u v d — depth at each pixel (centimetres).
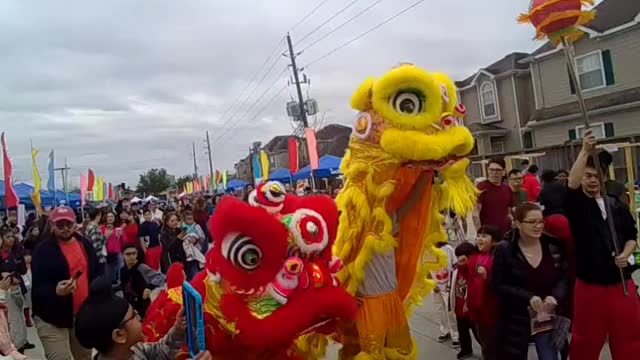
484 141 2609
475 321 446
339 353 369
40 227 970
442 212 394
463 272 498
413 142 327
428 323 641
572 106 2189
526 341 388
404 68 339
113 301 237
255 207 280
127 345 236
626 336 368
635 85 1995
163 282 563
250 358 281
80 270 455
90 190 2619
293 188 1593
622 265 360
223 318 273
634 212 883
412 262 372
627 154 1137
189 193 4853
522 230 387
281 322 268
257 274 272
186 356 285
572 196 381
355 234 351
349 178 366
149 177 8938
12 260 743
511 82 2586
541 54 2320
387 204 361
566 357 442
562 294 396
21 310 563
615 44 2044
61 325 443
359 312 348
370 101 360
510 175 645
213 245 290
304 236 284
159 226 1087
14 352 376
